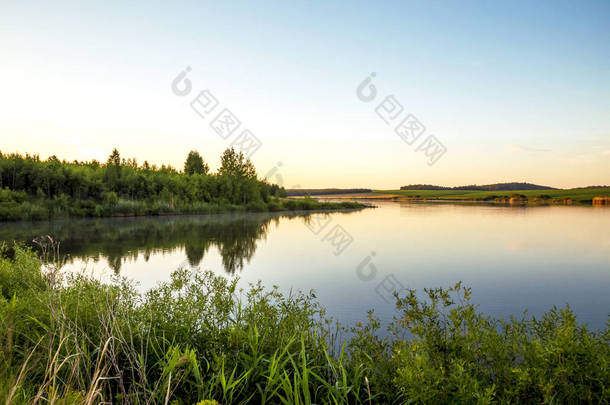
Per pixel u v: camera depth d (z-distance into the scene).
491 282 11.23
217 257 15.48
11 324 2.97
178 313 3.71
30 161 43.81
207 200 59.75
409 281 11.32
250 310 3.99
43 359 2.83
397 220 40.25
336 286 10.45
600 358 2.18
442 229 29.41
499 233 26.03
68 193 42.75
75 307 3.61
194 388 2.84
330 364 2.95
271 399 2.85
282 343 3.36
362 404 2.87
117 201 43.94
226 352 3.24
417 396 2.21
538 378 2.18
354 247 19.14
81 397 2.12
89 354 2.96
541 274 12.45
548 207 73.56
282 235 25.14
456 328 2.76
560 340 2.29
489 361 2.65
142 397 2.57
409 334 5.67
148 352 3.23
